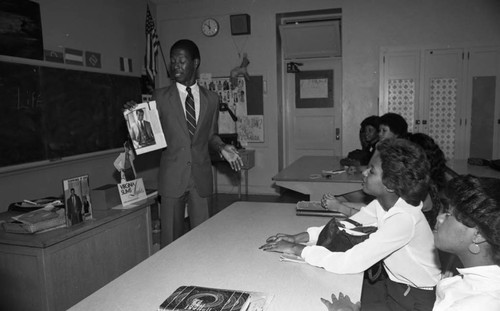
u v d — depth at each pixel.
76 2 4.54
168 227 2.46
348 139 5.63
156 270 1.35
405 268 1.38
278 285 1.23
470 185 0.93
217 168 6.34
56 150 4.02
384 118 3.16
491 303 0.88
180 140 2.39
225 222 1.94
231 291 1.15
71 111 4.20
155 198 2.65
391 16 5.29
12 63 3.52
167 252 1.53
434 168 2.05
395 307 1.36
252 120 6.06
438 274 1.40
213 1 5.98
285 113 6.36
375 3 5.34
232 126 6.15
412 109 5.32
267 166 6.12
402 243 1.33
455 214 0.94
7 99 3.48
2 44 3.59
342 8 5.46
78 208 2.07
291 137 6.40
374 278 1.45
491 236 0.88
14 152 3.56
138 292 1.18
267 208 2.21
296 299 1.14
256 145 6.11
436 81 5.21
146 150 2.29
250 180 6.23
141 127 2.28
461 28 5.08
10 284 1.90
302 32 5.73
